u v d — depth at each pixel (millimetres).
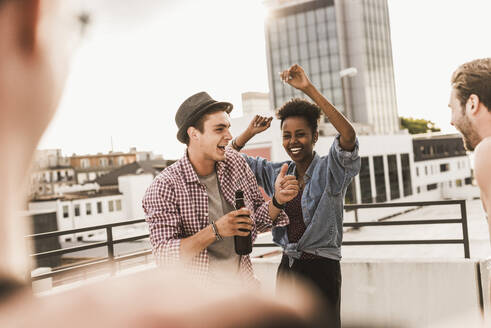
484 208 1463
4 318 145
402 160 54469
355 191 47375
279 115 2766
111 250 3953
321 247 2492
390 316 3896
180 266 196
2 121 170
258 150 32938
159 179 1980
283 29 67062
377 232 36562
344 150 2451
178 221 1926
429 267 3789
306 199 2537
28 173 176
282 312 161
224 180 2117
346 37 64812
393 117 69750
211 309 156
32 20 168
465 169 64625
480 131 1535
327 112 2404
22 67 171
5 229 165
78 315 146
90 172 78500
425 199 58219
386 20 70938
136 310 151
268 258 4375
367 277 3992
